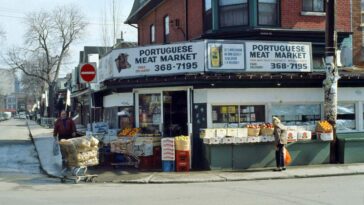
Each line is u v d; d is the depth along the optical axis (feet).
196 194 37.73
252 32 63.31
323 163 56.29
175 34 80.89
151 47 59.11
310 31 65.67
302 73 60.34
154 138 55.42
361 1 73.87
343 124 63.62
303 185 41.88
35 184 45.57
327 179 46.32
